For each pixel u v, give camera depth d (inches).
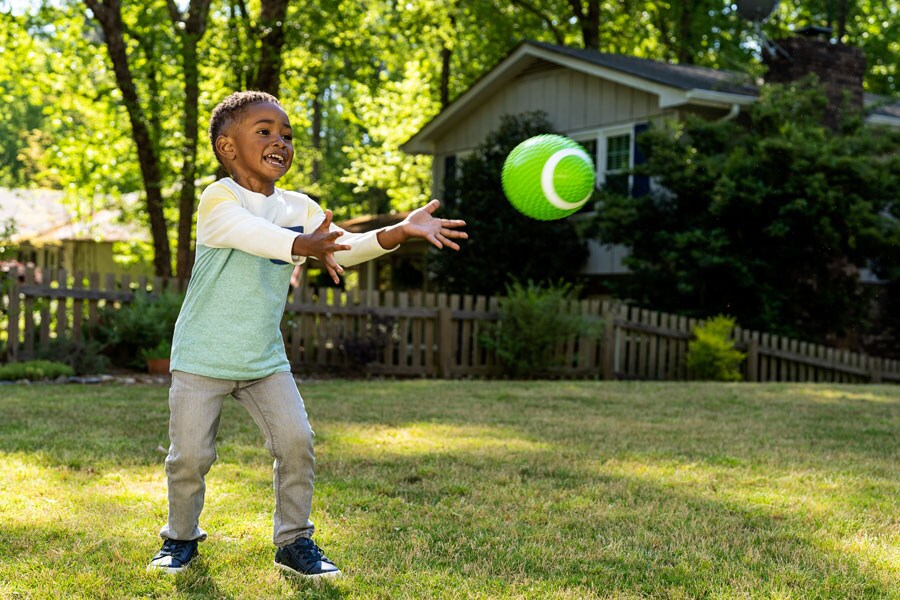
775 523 172.7
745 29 1155.9
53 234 1185.4
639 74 668.7
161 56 692.7
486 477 205.5
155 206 735.7
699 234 570.6
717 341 558.9
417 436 262.4
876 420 323.6
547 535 160.4
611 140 720.3
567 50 745.0
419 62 1095.6
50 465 207.9
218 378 131.3
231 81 716.7
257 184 134.1
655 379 580.1
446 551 149.7
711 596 130.0
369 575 136.3
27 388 379.6
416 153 887.7
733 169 578.2
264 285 132.6
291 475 136.3
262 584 131.4
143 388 387.2
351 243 132.1
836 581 137.9
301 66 788.0
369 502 181.2
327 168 1450.5
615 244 626.8
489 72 794.8
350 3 763.4
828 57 691.4
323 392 382.3
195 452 132.4
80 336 479.5
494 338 553.9
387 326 530.6
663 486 201.0
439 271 733.3
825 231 558.6
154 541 151.3
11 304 459.8
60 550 145.1
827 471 222.4
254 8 820.0
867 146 585.6
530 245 687.7
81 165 919.7
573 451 241.0
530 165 145.4
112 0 666.2
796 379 612.7
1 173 1670.8
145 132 708.0
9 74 811.4
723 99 642.8
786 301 607.8
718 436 275.7
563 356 555.8
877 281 737.6
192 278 134.2
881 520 175.8
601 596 130.0
